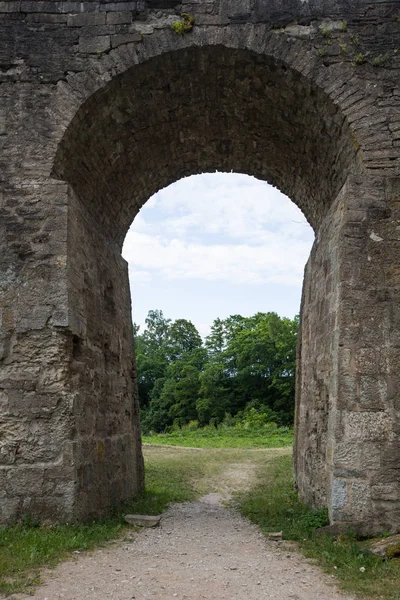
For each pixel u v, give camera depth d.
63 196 6.77
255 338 41.72
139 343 56.19
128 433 9.22
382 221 6.65
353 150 7.03
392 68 7.00
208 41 7.07
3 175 6.84
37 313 6.51
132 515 7.20
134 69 7.13
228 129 8.73
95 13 7.23
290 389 38.31
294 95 7.41
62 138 6.93
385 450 6.17
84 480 6.61
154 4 7.27
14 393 6.38
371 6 7.14
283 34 7.10
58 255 6.62
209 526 7.04
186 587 4.55
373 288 6.52
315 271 8.80
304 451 8.88
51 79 7.08
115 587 4.51
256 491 10.09
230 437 26.81
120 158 8.43
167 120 8.28
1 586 4.42
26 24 7.23
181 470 13.12
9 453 6.25
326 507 6.82
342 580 4.75
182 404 40.88
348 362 6.37
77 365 6.79
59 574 4.79
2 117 7.00
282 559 5.42
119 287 9.45
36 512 6.14
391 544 5.47
